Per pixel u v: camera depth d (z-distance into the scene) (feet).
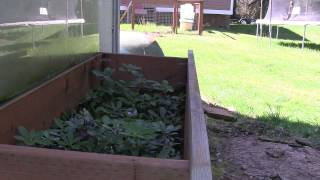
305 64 36.17
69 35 9.44
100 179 3.91
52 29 8.24
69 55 9.43
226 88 24.64
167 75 11.43
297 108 20.86
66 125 7.22
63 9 8.96
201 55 37.42
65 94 8.64
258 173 11.56
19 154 3.98
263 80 28.27
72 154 3.98
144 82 10.55
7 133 5.85
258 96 23.09
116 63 11.60
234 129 15.55
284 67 33.94
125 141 6.15
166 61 11.41
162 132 6.79
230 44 46.60
